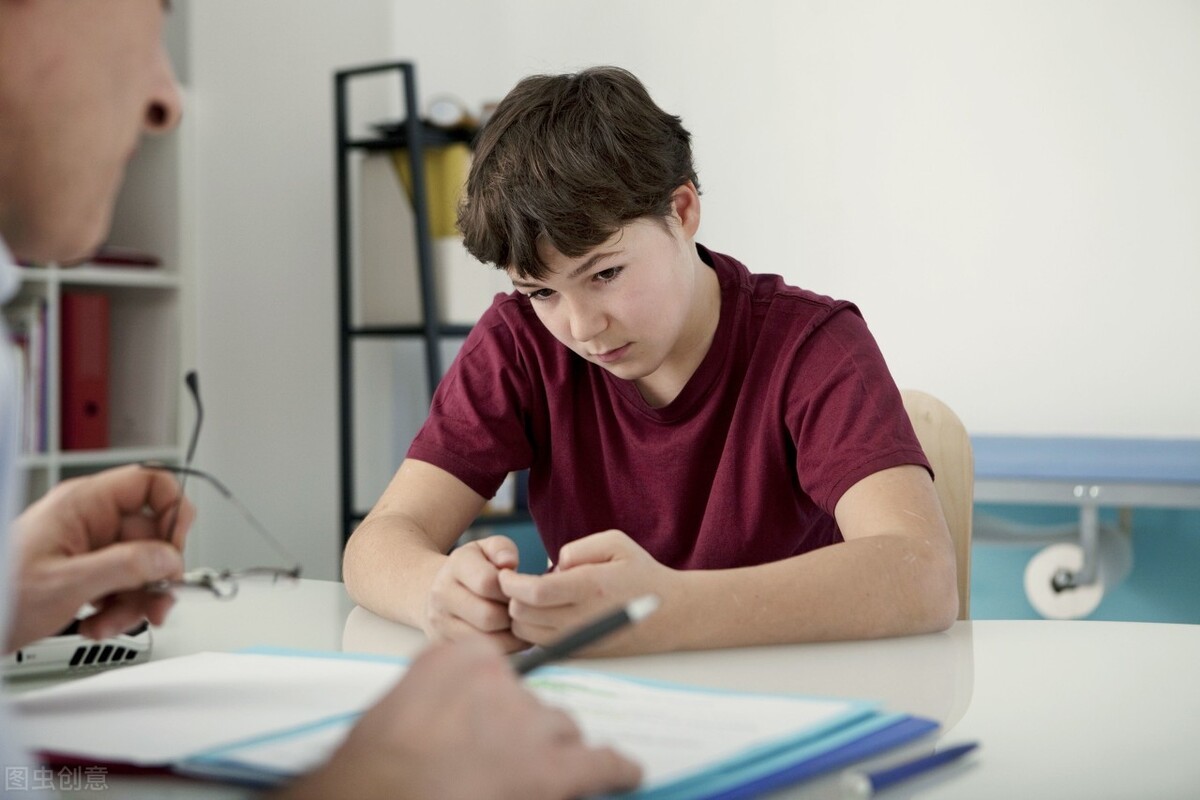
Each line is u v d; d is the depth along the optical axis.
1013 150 2.91
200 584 0.75
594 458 1.37
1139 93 2.80
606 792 0.47
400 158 2.87
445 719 0.44
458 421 1.35
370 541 1.13
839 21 3.05
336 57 3.07
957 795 0.54
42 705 0.68
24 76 0.52
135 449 2.73
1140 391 2.83
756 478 1.29
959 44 2.94
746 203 3.16
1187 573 2.72
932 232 2.98
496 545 0.92
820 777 0.56
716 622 0.88
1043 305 2.89
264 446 2.96
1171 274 2.80
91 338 2.66
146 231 2.86
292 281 3.02
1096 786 0.56
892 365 3.03
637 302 1.14
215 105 2.89
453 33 3.29
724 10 3.15
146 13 0.57
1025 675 0.80
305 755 0.56
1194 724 0.68
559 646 0.55
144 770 0.56
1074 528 2.72
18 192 0.54
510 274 1.17
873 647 0.90
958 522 1.31
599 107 1.15
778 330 1.29
